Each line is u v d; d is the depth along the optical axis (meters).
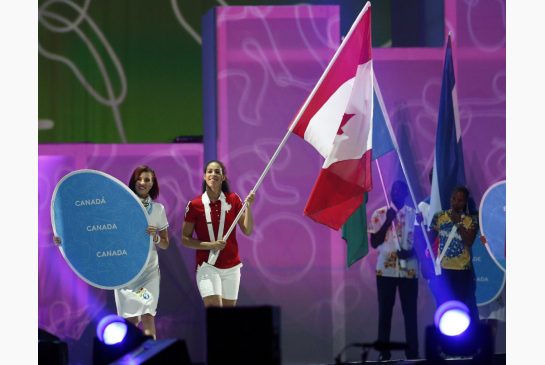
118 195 18.36
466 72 19.23
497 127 19.23
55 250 19.11
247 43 18.81
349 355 18.97
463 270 18.59
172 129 19.67
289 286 18.86
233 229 18.02
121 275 18.33
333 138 17.30
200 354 19.22
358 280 18.97
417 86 19.20
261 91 18.83
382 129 18.23
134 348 15.98
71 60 19.42
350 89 17.30
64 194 18.36
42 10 19.36
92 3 19.45
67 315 19.11
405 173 18.05
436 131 18.77
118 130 19.59
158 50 19.62
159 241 18.42
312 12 18.88
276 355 14.62
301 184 18.86
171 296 19.22
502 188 19.06
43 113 19.36
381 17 20.11
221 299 17.97
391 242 18.69
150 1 19.58
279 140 18.84
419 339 18.95
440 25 19.64
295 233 18.84
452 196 18.59
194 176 19.30
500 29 19.27
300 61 18.86
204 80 19.19
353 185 16.91
